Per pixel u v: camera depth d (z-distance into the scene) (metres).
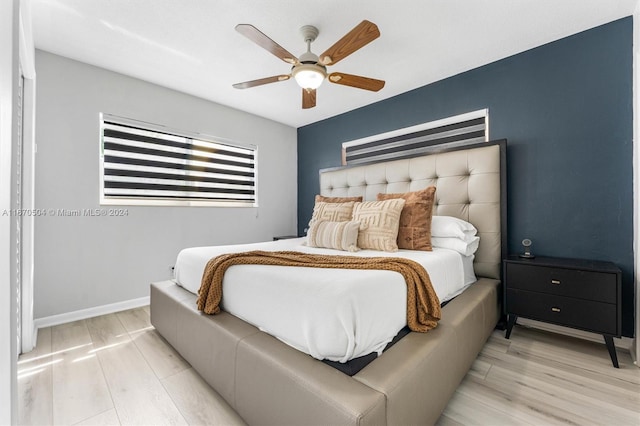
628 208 1.93
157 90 2.98
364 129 3.50
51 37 2.18
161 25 2.04
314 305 1.13
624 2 1.81
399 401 0.96
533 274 1.98
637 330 1.74
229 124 3.57
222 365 1.36
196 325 1.58
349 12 1.90
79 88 2.52
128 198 2.87
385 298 1.25
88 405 1.38
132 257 2.81
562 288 1.87
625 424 1.24
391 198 2.50
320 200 2.95
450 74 2.72
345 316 1.06
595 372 1.65
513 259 2.12
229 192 3.66
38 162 2.34
